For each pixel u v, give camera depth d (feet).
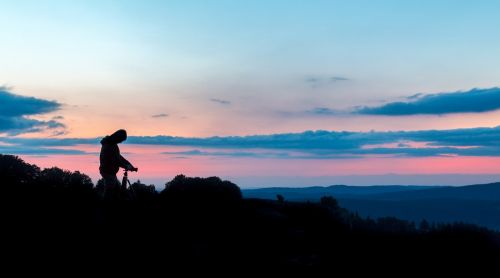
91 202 61.87
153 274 46.75
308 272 51.98
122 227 54.80
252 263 52.70
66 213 56.24
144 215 59.16
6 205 55.52
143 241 52.85
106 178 56.85
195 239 56.39
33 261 44.98
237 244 57.31
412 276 54.54
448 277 54.54
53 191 62.59
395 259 58.44
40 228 51.44
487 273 57.57
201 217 63.05
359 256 57.88
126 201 58.75
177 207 65.10
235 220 64.08
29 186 62.08
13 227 50.62
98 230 53.21
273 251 57.06
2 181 61.00
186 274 47.88
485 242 66.69
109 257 48.42
